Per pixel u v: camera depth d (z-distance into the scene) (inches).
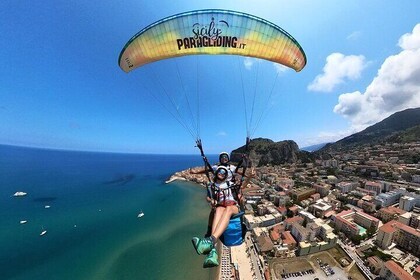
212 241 163.2
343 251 1578.5
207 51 265.9
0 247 1658.5
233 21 249.6
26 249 1633.9
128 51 288.4
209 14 245.6
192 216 2384.4
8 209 2492.6
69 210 2539.4
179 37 256.7
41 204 2719.0
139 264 1439.5
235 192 210.4
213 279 1293.1
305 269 1389.0
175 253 1567.4
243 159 228.4
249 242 1724.9
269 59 287.4
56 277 1316.4
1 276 1327.5
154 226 2095.2
